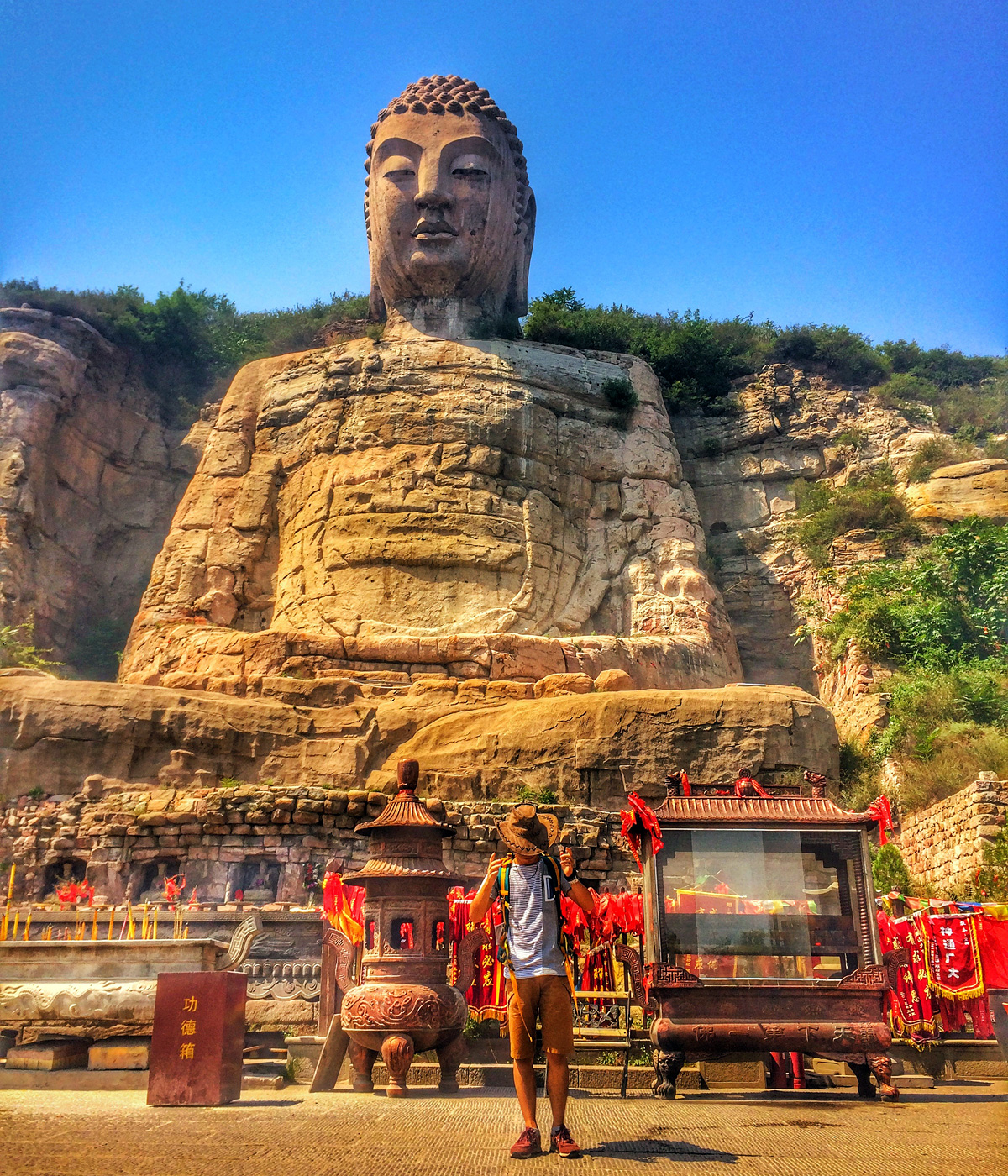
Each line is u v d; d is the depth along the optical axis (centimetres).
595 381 3338
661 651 2742
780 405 3950
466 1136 612
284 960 1257
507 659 2586
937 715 2314
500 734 2220
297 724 2292
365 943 936
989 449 3544
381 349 3275
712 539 3788
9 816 2098
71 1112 696
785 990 852
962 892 1728
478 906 622
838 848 902
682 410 4028
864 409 3944
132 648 2925
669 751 2128
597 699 2200
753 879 895
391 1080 864
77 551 3903
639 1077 971
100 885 1917
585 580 3044
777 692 2205
